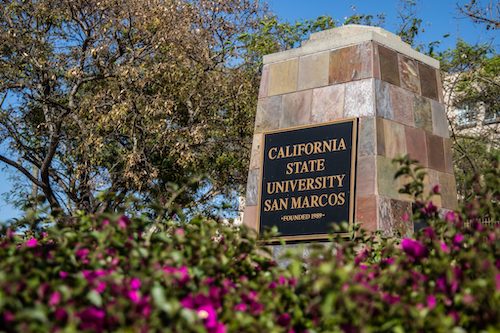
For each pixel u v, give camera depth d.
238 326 2.81
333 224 3.98
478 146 17.28
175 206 5.10
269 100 7.90
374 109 7.06
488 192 4.05
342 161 6.96
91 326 2.54
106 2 15.18
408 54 7.70
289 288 3.38
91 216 3.80
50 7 15.52
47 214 4.28
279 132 7.52
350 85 7.31
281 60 7.98
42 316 2.44
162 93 15.59
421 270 3.59
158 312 2.64
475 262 3.24
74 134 16.19
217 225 3.94
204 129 15.75
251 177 7.63
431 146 7.53
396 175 4.07
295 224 7.03
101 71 15.50
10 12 15.26
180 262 3.24
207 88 16.22
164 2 15.80
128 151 15.40
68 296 2.66
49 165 15.57
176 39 15.57
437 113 7.77
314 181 7.06
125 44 15.70
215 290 3.04
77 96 16.62
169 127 15.39
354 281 2.94
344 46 7.51
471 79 18.75
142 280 2.96
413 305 3.04
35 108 16.45
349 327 2.78
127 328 2.54
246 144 16.97
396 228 6.36
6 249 3.50
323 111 7.43
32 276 3.02
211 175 16.19
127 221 3.64
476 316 2.97
